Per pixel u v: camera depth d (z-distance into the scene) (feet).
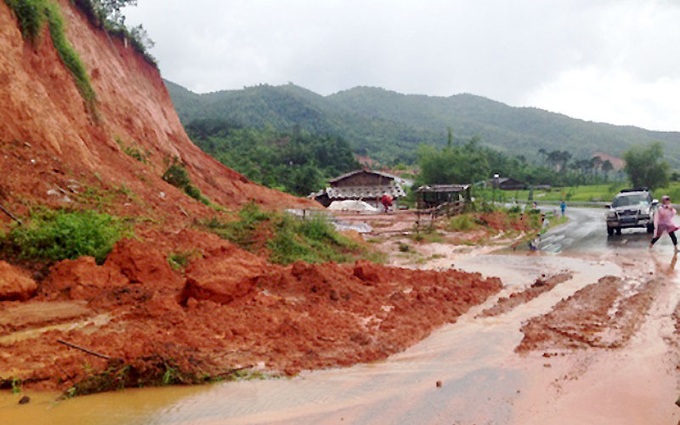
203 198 70.44
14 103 44.88
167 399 18.34
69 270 30.42
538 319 28.53
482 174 217.97
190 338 23.07
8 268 28.55
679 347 23.31
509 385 19.61
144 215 44.98
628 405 17.66
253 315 27.32
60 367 19.76
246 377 20.22
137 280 31.83
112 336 22.95
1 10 49.70
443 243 67.15
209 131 295.28
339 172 251.60
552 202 202.90
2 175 38.22
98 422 16.52
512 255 57.16
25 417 16.70
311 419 16.92
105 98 73.26
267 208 94.79
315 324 26.58
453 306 31.76
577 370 20.92
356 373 20.93
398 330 26.27
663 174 210.18
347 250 54.19
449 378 20.43
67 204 39.55
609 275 41.73
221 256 38.37
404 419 16.87
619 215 70.33
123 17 98.27
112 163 55.67
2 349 21.48
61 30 60.90
